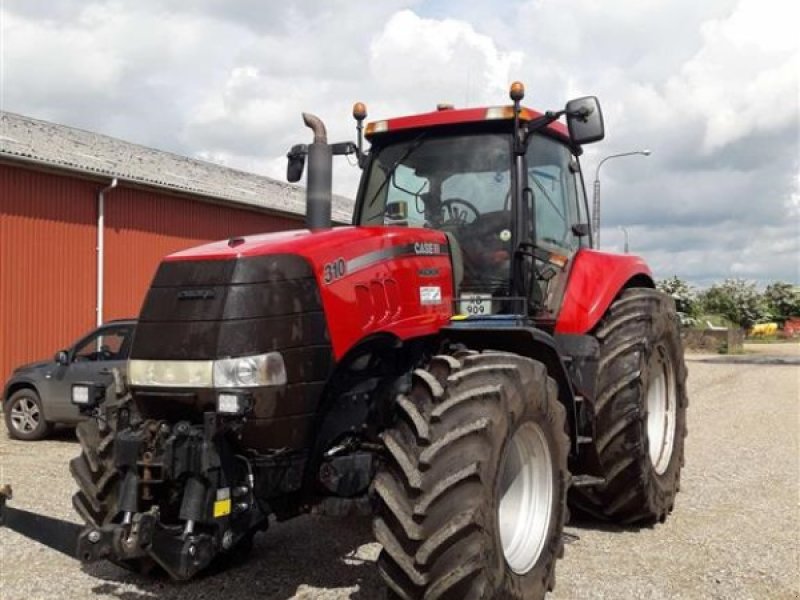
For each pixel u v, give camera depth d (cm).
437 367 397
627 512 559
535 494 426
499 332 448
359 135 569
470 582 350
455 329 454
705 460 819
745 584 454
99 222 1496
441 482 351
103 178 1476
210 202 1748
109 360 989
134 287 1578
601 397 548
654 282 673
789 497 661
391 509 354
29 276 1378
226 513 369
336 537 543
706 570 477
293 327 386
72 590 446
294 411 384
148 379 387
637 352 554
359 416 432
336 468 409
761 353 2841
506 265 517
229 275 380
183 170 1891
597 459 549
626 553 511
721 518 596
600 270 575
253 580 461
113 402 420
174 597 434
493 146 533
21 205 1367
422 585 346
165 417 391
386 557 358
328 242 416
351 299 412
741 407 1259
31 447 959
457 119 530
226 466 370
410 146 554
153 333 391
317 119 493
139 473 379
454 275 502
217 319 376
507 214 521
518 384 398
